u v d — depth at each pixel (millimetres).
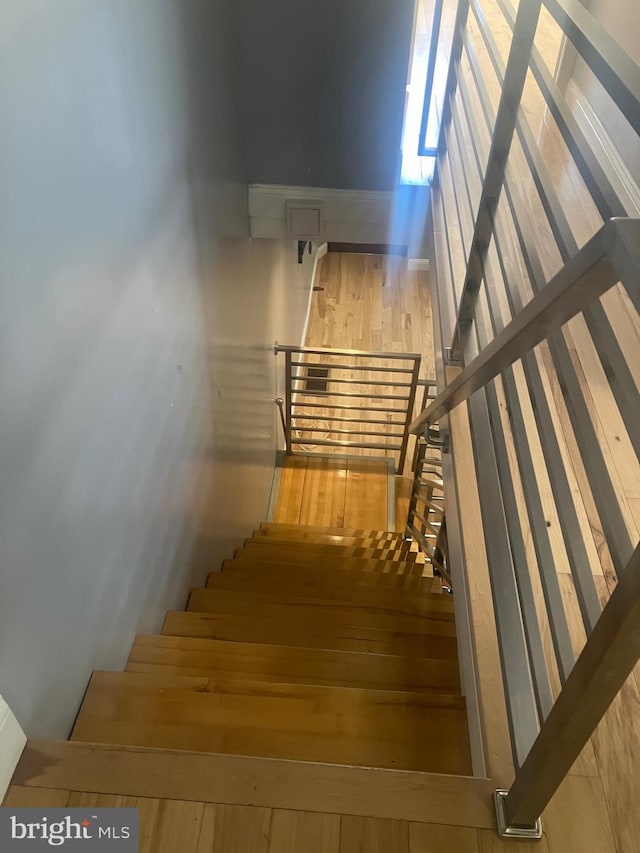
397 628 2072
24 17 868
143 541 1676
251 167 2781
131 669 1589
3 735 1027
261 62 2471
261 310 3432
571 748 832
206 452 2377
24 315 932
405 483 4367
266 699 1364
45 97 944
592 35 938
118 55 1230
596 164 1062
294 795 1070
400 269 6500
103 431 1307
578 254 821
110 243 1252
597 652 698
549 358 1990
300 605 2211
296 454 4543
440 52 3643
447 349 2117
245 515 3381
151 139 1464
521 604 1103
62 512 1145
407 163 2900
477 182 2326
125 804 1057
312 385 5176
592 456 856
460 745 1296
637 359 1912
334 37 2387
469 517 1643
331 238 3020
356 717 1336
